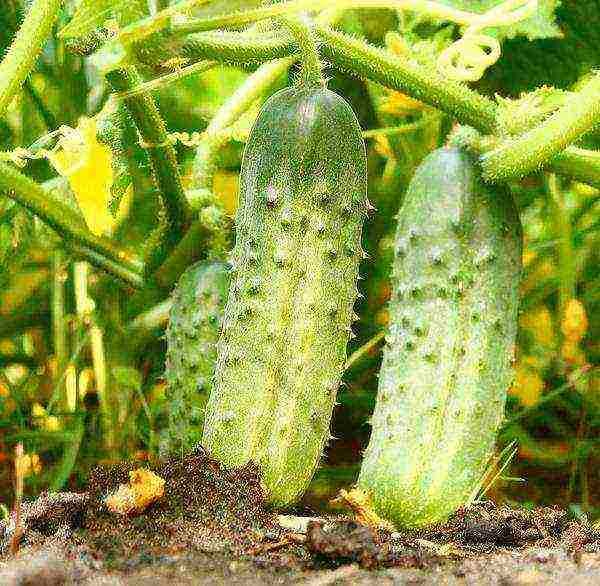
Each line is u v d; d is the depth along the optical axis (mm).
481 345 461
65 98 623
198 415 491
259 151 450
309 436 448
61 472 581
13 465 616
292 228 444
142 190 629
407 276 469
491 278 466
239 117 554
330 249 446
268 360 445
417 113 657
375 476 452
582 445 622
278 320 445
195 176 535
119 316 628
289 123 447
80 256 557
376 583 391
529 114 480
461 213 467
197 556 404
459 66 482
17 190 520
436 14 470
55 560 391
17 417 634
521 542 439
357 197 451
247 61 463
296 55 465
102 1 439
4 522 431
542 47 628
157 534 419
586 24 612
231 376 449
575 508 533
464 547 432
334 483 621
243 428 446
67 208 532
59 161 497
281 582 390
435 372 457
